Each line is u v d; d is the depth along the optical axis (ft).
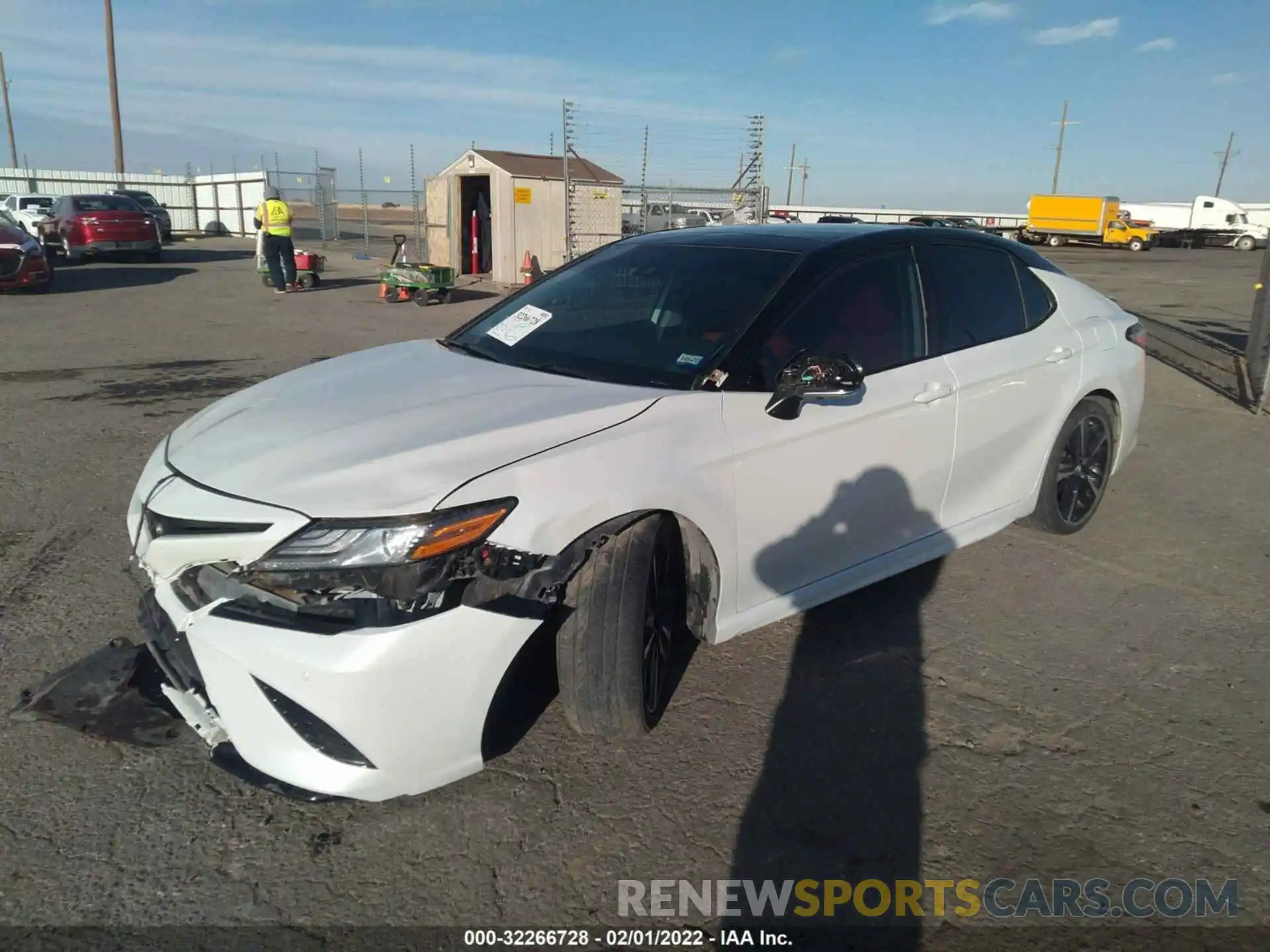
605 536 8.93
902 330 12.18
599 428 9.08
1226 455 21.62
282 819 8.67
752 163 57.88
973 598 13.55
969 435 12.82
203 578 8.38
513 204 57.77
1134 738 10.18
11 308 43.29
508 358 11.40
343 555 7.61
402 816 8.74
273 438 9.01
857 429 11.16
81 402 24.22
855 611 13.07
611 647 8.98
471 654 7.98
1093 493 15.81
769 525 10.40
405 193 82.53
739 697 10.80
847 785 9.32
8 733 9.79
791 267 11.48
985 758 9.78
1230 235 181.47
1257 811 9.00
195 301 47.85
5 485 17.43
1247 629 12.75
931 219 174.60
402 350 12.30
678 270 12.09
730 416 9.95
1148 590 13.92
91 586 13.21
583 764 9.52
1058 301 14.92
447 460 8.29
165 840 8.37
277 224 50.96
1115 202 165.17
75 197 70.49
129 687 10.34
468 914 7.65
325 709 7.63
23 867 8.00
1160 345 37.83
